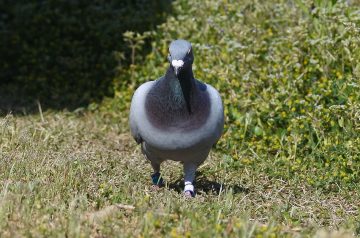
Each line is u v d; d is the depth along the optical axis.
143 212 8.29
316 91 12.42
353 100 11.97
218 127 9.26
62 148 11.70
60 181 9.21
